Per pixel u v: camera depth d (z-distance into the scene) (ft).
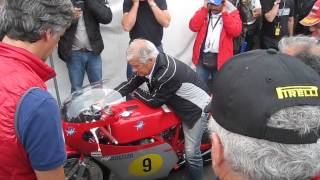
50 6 5.43
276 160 3.12
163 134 11.99
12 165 5.23
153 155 11.63
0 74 5.17
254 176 3.22
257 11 18.78
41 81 5.42
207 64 17.01
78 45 15.72
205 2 16.85
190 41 19.48
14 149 5.13
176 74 11.00
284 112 3.14
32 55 5.43
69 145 10.66
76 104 10.66
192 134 11.60
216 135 3.47
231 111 3.30
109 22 15.74
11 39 5.52
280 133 3.10
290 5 19.16
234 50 17.71
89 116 10.41
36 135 5.08
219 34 16.74
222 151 3.42
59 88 17.10
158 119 11.43
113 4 17.15
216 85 3.53
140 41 11.15
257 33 19.76
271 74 3.31
